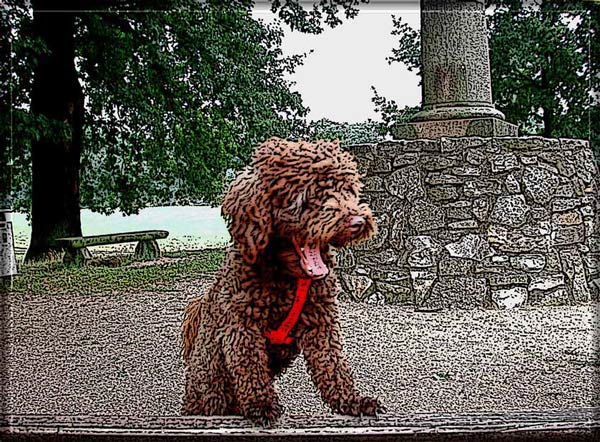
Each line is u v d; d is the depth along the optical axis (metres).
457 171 7.91
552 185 8.11
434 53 8.42
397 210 8.05
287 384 4.90
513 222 7.91
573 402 4.50
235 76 14.66
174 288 9.73
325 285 2.83
